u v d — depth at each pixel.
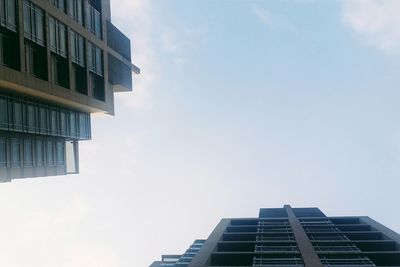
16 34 37.06
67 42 45.81
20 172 43.38
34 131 44.03
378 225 58.00
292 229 54.75
